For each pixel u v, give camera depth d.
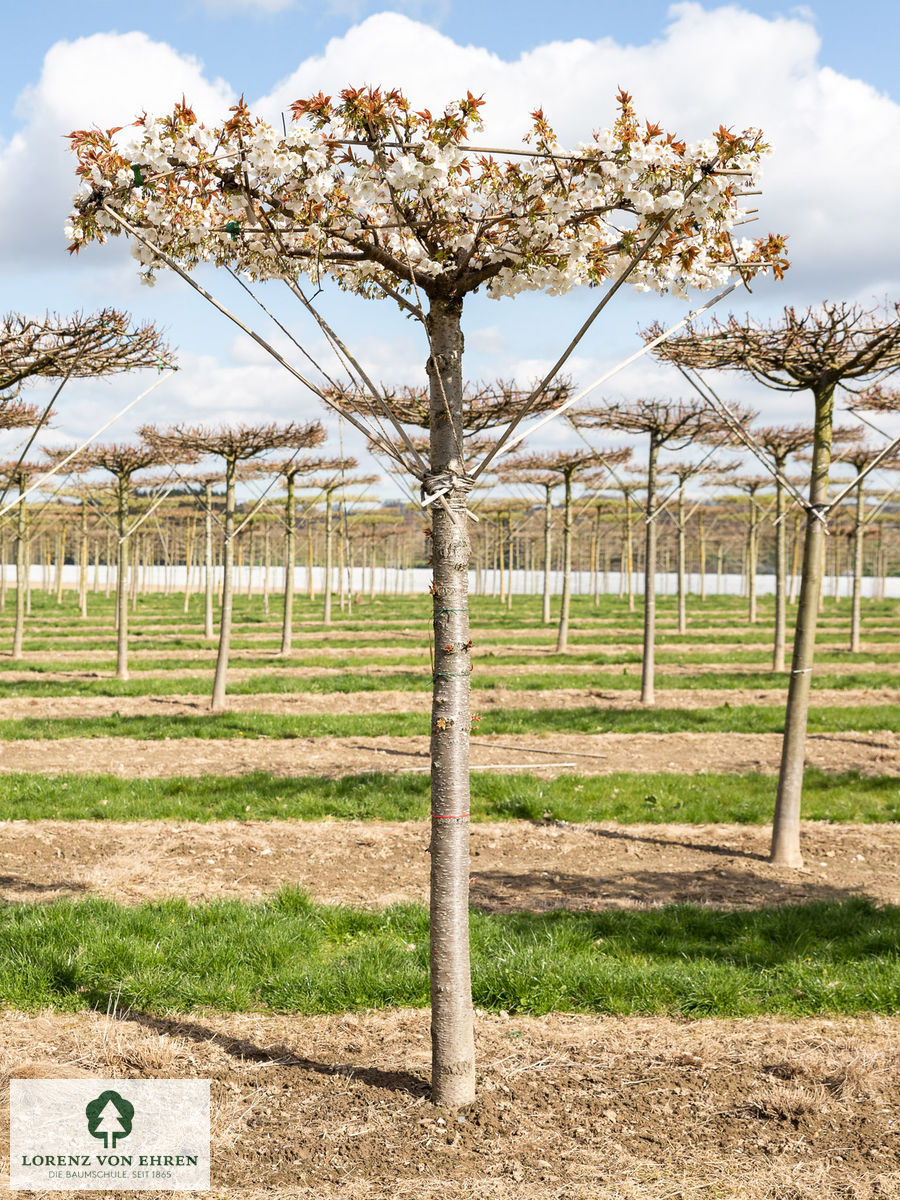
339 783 12.03
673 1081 5.11
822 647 28.36
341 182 4.38
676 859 9.49
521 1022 5.92
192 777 12.52
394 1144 4.49
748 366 9.12
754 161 4.21
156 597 61.16
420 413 12.88
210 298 4.32
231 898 8.00
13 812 10.72
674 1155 4.41
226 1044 5.57
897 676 21.81
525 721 16.77
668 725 16.31
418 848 9.67
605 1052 5.46
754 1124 4.67
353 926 7.49
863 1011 6.04
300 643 30.53
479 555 63.12
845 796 11.62
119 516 22.14
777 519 22.09
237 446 17.80
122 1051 5.36
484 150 4.20
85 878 8.57
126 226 4.46
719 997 6.09
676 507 46.62
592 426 17.58
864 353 8.49
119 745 15.10
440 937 4.81
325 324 4.38
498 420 13.24
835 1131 4.60
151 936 6.95
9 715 17.66
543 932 7.20
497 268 4.70
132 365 8.11
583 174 4.33
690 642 30.52
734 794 11.62
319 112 4.12
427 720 16.81
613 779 12.35
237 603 54.69
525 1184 4.17
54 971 6.30
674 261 4.88
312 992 6.16
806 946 7.02
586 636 32.38
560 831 10.45
